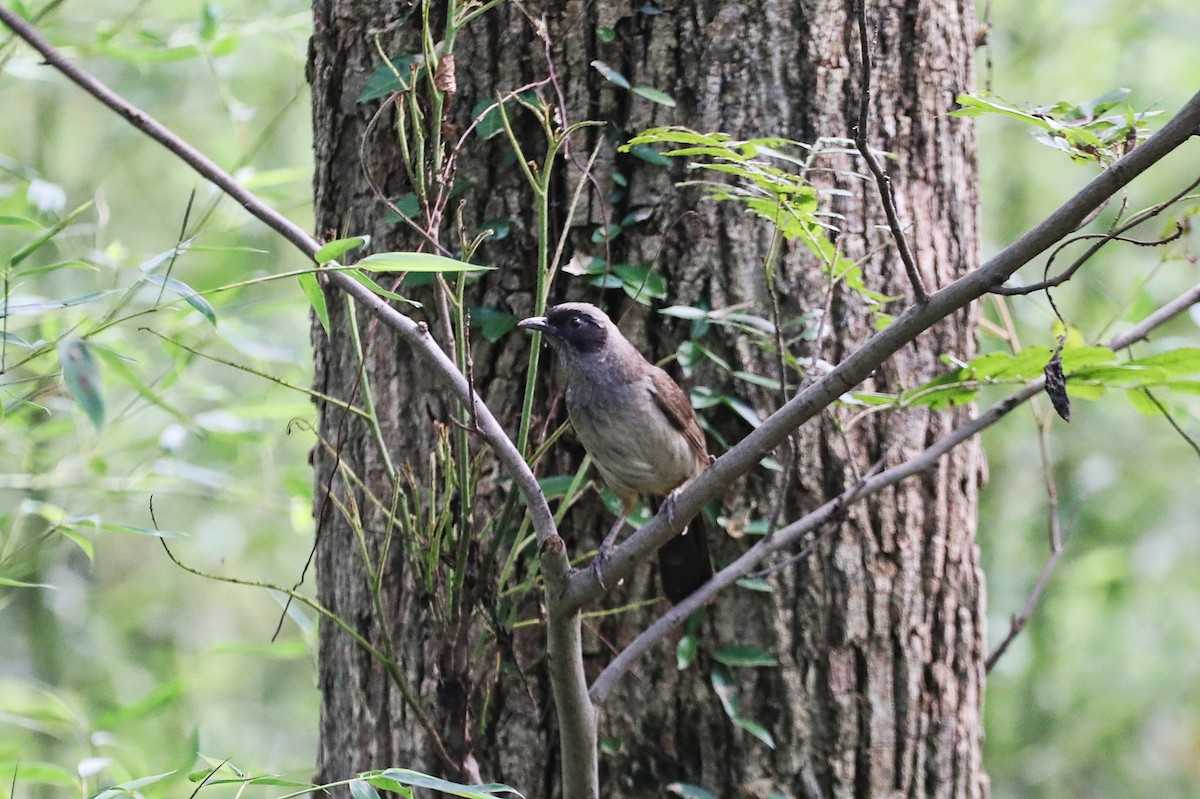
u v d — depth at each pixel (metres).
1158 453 20.20
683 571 8.62
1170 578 19.73
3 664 19.06
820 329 7.83
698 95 8.55
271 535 20.27
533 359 7.61
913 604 8.90
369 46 8.91
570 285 8.77
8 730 16.91
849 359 6.36
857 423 8.85
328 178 9.20
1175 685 19.41
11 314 7.60
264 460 14.38
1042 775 19.42
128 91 19.92
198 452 17.19
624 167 8.65
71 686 19.36
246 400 14.27
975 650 9.38
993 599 19.12
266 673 23.14
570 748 7.47
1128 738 20.08
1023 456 20.08
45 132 19.73
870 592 8.77
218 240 17.00
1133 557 18.67
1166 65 19.95
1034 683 19.72
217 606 22.97
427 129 8.07
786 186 7.04
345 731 9.17
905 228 7.93
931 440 9.05
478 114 8.54
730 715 8.51
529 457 8.38
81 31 14.99
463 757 7.85
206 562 21.62
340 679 9.24
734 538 8.73
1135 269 18.83
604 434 8.49
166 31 13.04
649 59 8.56
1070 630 19.00
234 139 18.22
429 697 8.73
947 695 9.07
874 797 8.73
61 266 7.89
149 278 6.84
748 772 8.62
